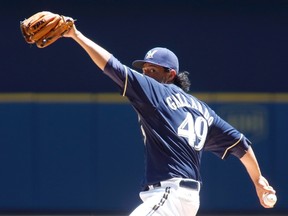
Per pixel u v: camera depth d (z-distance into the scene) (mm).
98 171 35750
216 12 37312
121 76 15539
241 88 37344
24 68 37250
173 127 16125
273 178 35875
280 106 35875
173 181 15922
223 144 17516
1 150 35812
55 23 15125
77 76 37188
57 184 35844
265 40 37344
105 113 35688
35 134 35781
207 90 37312
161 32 37312
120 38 37312
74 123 35750
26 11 37281
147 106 15922
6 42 37250
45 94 35844
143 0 37188
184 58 37281
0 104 35750
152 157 16156
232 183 35625
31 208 35906
